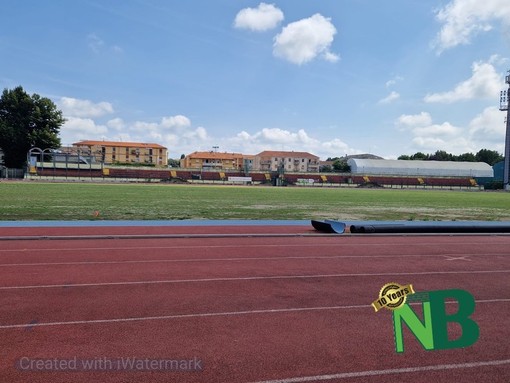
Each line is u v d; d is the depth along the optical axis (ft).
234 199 115.85
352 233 48.91
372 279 27.12
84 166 258.98
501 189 283.79
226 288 24.23
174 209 79.92
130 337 16.67
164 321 18.58
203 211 77.36
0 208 72.79
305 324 18.43
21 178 235.81
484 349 15.99
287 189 212.84
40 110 245.65
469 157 478.59
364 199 132.16
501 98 267.59
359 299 22.39
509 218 75.46
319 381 13.34
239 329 17.72
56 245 38.17
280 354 15.28
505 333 17.72
